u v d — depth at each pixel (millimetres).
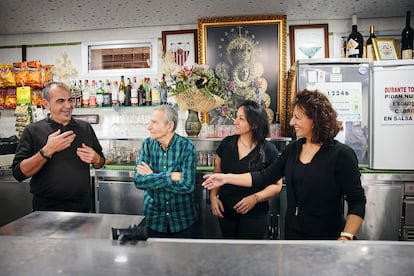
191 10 2721
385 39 2668
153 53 3113
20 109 3090
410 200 2348
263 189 1913
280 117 2881
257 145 1959
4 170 2787
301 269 748
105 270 748
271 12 2781
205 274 728
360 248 857
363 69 2352
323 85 2367
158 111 1918
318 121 1458
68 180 1998
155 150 1987
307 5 2605
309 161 1506
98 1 2506
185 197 1964
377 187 2348
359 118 2367
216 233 2477
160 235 1970
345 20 2904
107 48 3197
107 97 2969
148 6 2621
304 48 2922
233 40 2912
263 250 852
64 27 3102
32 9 2648
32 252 842
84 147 2020
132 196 2561
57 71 3119
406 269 743
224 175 1680
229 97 2939
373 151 2375
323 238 1483
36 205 2033
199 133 2701
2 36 3305
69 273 736
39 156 1794
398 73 2316
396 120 2338
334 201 1471
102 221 1245
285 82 2883
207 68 2461
